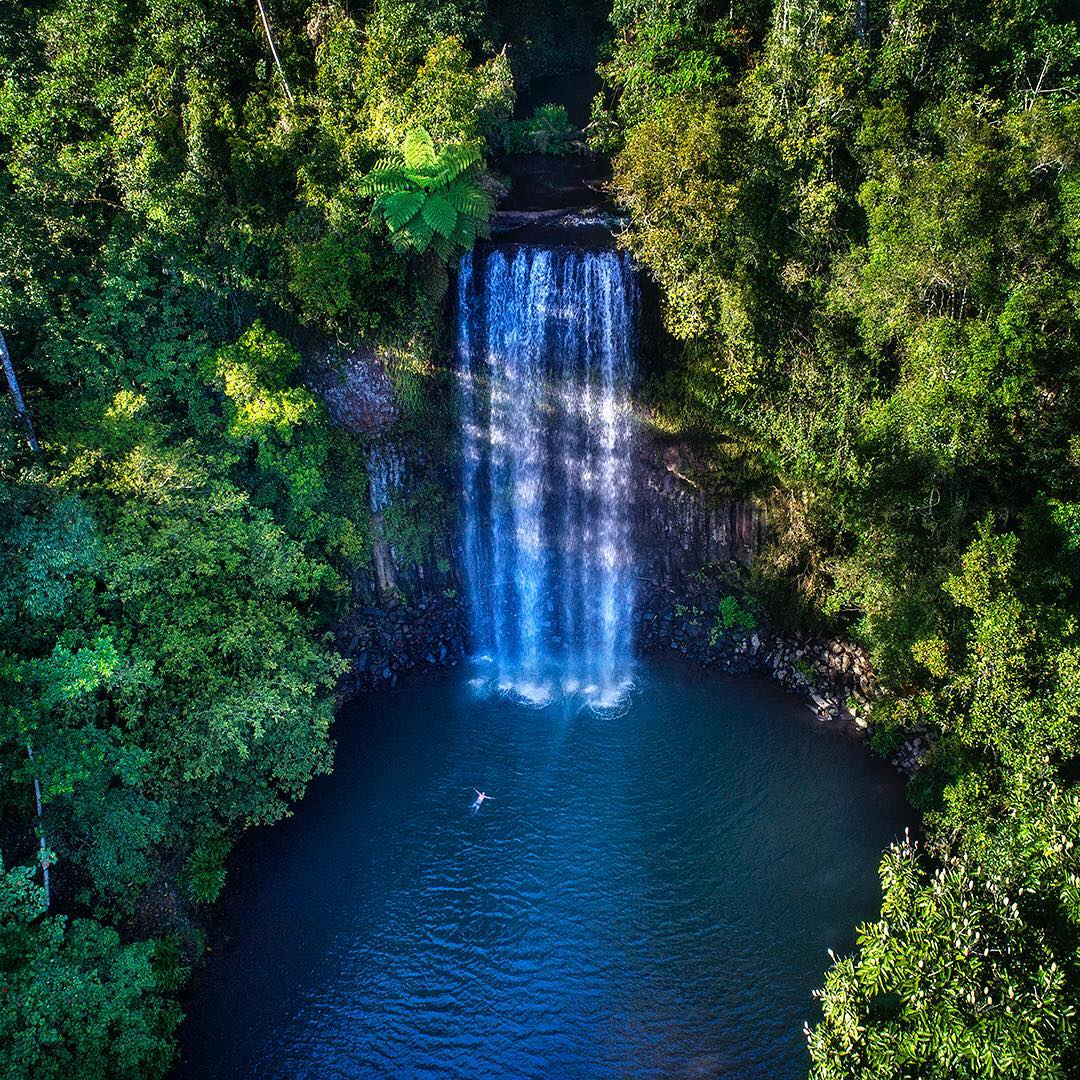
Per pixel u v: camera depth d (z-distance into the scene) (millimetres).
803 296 26812
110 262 26125
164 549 23516
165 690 23484
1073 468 22438
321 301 28000
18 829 20969
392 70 31250
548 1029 21500
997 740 21734
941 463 23172
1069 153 21297
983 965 13984
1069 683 20297
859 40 27641
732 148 26016
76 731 20141
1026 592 21734
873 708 27797
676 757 28797
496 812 27078
